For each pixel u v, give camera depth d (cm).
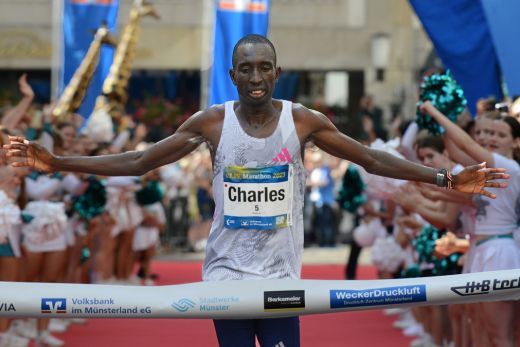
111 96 3744
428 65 6216
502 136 2030
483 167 1541
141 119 5925
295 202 1510
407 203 2156
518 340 2003
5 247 2469
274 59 1471
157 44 6688
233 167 1489
